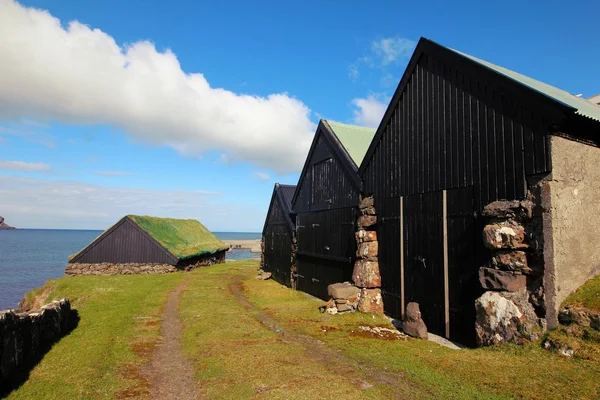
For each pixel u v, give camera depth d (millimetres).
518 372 6520
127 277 24375
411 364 7605
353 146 16047
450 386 6336
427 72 10914
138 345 9242
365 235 13133
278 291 19328
